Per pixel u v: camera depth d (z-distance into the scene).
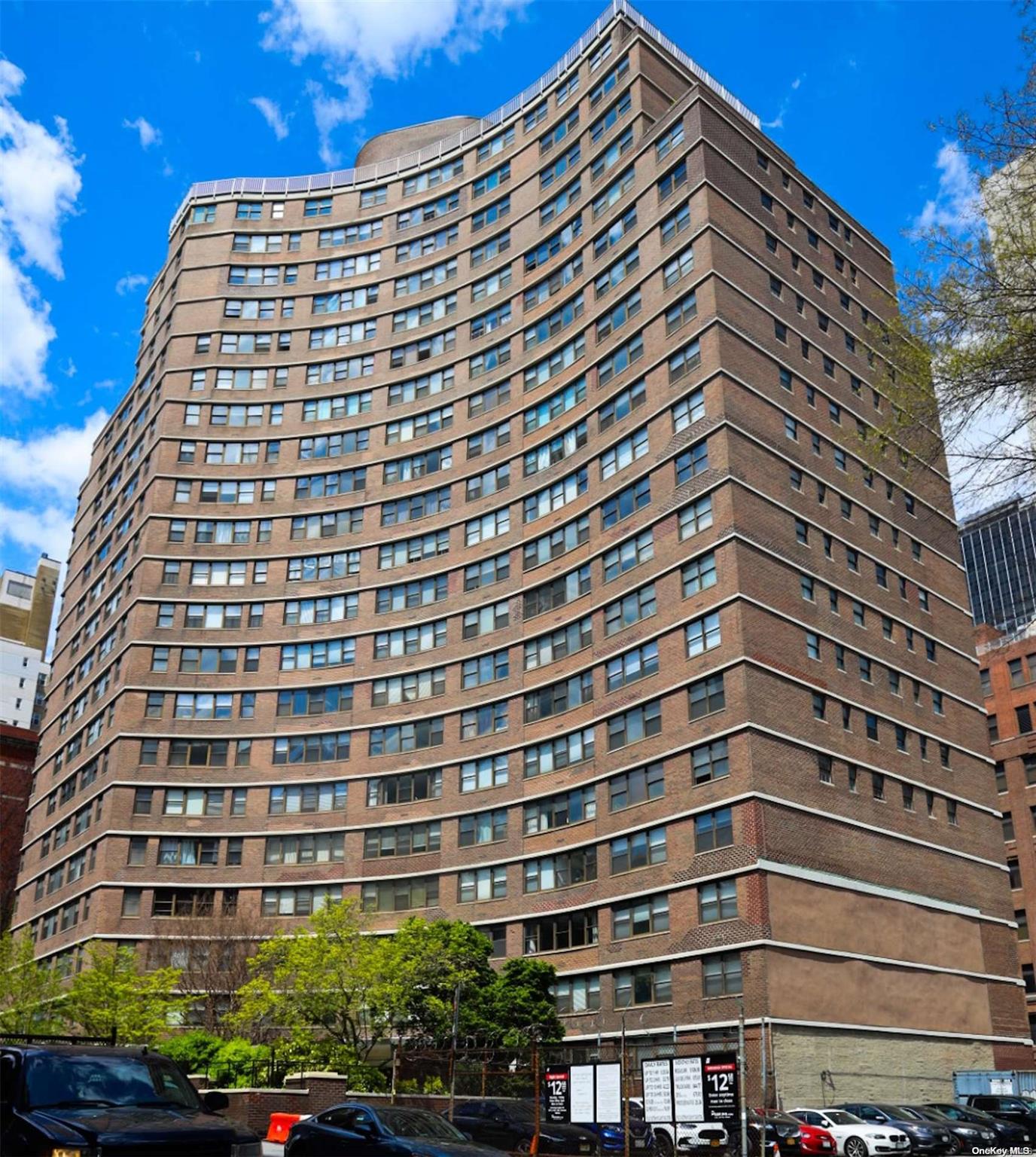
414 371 74.31
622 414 59.38
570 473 61.91
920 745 56.34
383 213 80.69
